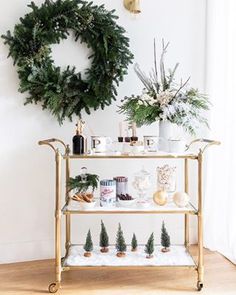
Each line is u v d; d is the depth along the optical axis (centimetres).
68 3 249
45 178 262
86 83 257
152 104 231
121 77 258
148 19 273
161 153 223
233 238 250
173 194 230
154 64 275
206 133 272
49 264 255
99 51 255
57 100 247
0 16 246
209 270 243
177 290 217
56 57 259
